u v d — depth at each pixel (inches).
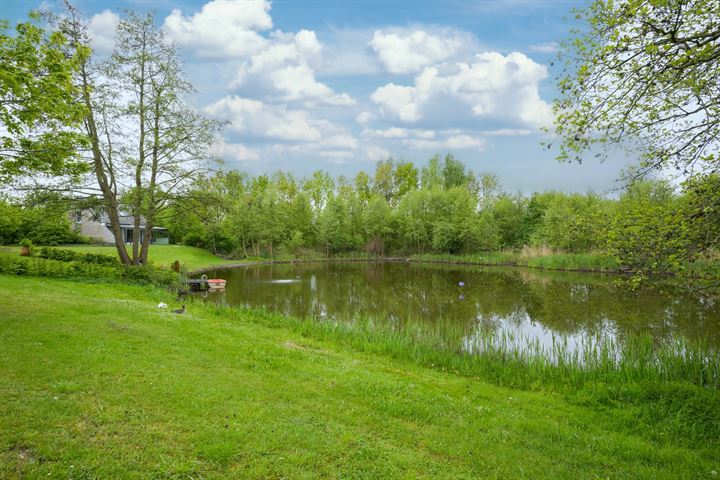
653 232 292.0
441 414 296.2
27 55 407.5
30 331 371.6
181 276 1154.7
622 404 340.2
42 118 459.8
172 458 200.8
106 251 1653.5
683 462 243.1
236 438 225.1
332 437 238.7
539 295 1141.1
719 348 563.2
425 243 2726.4
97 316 465.4
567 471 225.1
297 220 2699.3
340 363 410.9
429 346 539.2
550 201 2298.2
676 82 282.0
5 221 1453.0
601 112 309.6
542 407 339.3
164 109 950.4
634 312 874.8
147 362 328.2
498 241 2482.8
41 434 208.7
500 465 228.4
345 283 1403.8
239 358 376.8
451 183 3137.3
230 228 2358.5
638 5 258.1
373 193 3336.6
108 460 193.8
